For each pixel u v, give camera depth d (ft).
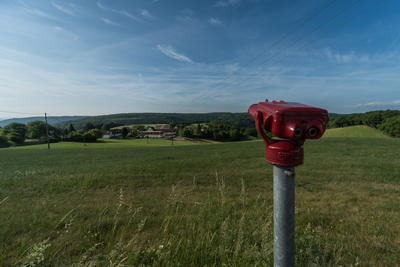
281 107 3.40
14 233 9.94
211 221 10.98
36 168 37.29
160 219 11.57
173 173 29.84
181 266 6.68
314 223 11.50
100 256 7.19
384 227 10.80
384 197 17.11
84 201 16.33
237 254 6.84
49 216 12.48
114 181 24.21
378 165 33.71
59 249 8.18
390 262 7.73
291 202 3.63
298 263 6.95
